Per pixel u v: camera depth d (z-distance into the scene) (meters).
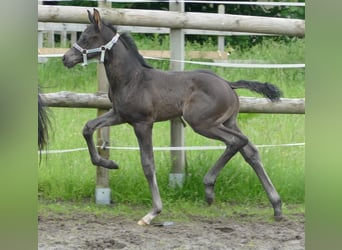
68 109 11.40
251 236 7.52
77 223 7.90
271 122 10.91
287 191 8.90
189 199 8.69
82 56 7.88
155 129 10.77
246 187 8.84
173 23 8.50
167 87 7.90
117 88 7.91
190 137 10.17
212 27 8.52
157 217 8.17
